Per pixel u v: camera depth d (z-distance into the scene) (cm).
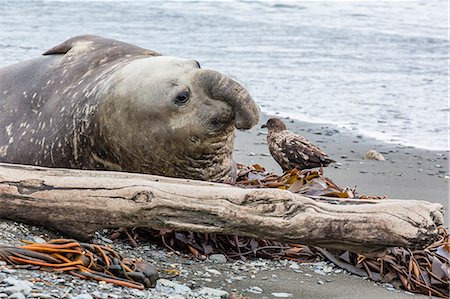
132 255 1208
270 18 5353
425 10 5475
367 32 4831
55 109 1455
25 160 1464
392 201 1119
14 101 1556
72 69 1518
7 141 1504
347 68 3747
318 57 4025
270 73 3559
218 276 1155
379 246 1091
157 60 1324
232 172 1377
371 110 2916
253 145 2400
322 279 1190
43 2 5962
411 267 1219
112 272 1016
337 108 2945
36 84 1546
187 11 5622
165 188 1119
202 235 1279
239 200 1098
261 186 1455
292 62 3859
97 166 1377
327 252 1270
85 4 5922
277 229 1094
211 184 1180
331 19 5284
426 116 2841
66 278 967
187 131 1266
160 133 1282
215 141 1284
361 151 2361
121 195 1122
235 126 1236
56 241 1036
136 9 5700
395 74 3625
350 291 1144
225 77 1241
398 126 2694
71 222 1151
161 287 1027
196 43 4291
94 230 1156
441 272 1231
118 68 1407
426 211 1088
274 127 1817
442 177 2069
